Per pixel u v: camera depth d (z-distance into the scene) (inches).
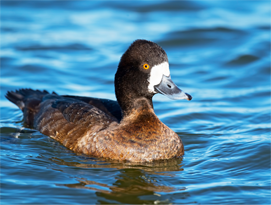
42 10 856.3
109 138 353.7
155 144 352.8
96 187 306.5
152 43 352.8
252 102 517.0
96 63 638.5
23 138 398.3
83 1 886.4
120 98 365.1
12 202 282.5
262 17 806.5
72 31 756.6
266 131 426.3
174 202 287.0
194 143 405.4
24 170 331.6
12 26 763.4
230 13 832.9
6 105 502.6
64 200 286.7
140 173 331.9
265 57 645.3
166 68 352.5
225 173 335.3
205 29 745.0
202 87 567.8
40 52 668.1
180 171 339.3
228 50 679.7
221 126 447.5
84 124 373.4
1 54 644.1
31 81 567.8
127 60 356.2
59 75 592.4
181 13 839.7
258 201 288.0
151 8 860.0
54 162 349.4
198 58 663.1
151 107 365.4
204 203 286.0
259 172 337.4
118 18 818.8
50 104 417.4
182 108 500.1
